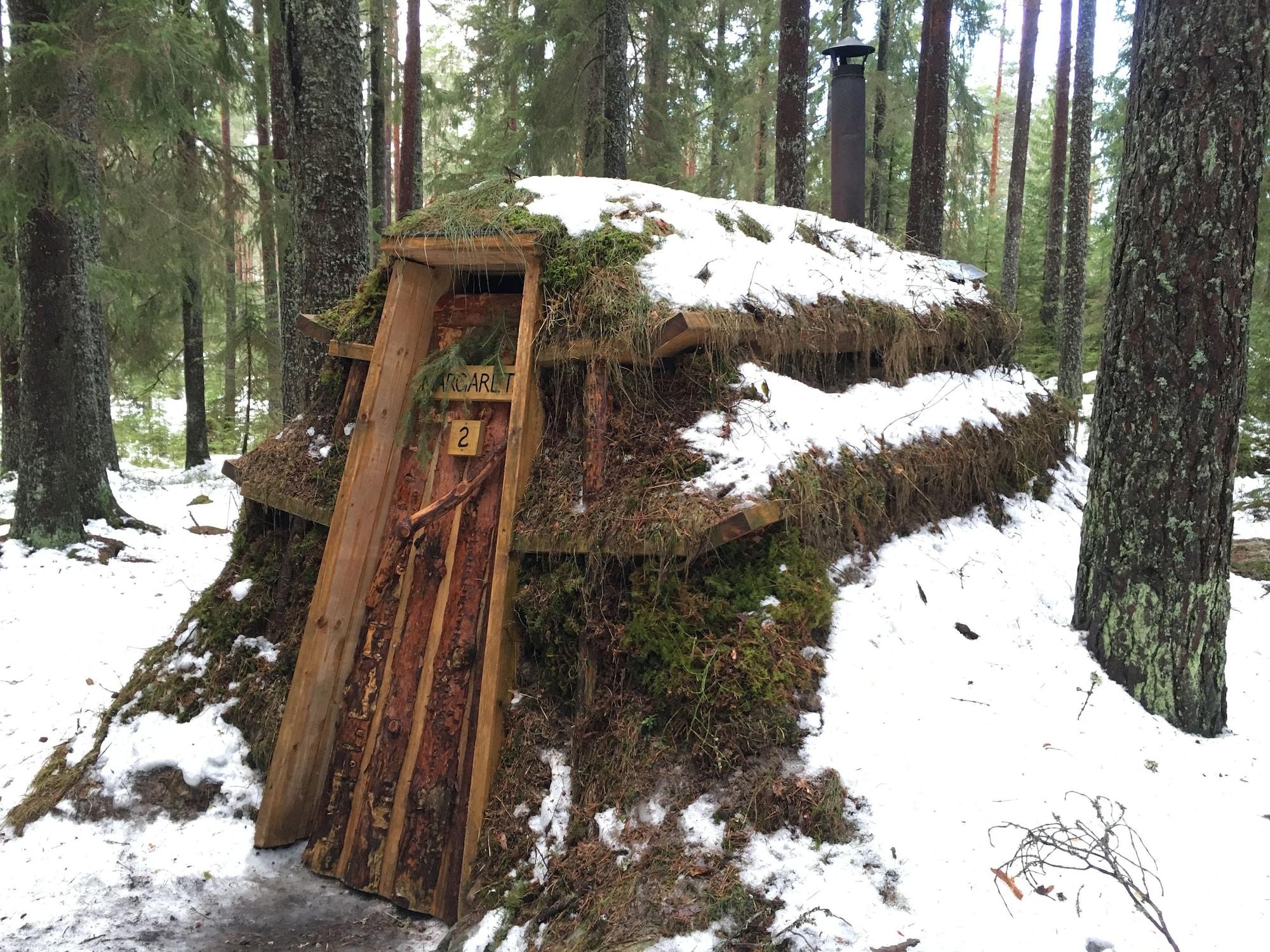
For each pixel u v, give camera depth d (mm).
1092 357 17109
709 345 3213
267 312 13477
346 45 5668
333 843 3309
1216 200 3021
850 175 7016
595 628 2936
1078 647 3395
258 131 15016
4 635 5645
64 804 3621
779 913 2287
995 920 2236
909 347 4480
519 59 12469
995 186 22547
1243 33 2951
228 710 3834
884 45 14758
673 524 2836
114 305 10883
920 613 3287
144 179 9781
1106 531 3344
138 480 11570
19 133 6551
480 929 2682
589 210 3455
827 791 2516
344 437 3934
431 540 3492
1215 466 3104
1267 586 5359
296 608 3936
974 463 4348
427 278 3709
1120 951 2154
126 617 6148
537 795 2904
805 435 3260
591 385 3195
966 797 2586
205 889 3188
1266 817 2625
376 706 3393
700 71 13258
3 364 11641
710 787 2594
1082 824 2498
